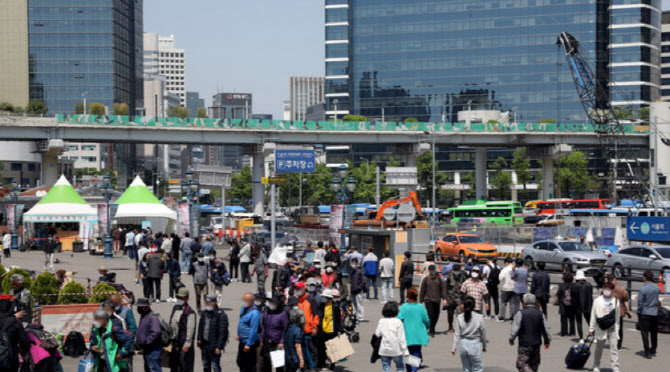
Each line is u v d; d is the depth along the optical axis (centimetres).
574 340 2316
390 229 3775
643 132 12575
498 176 16450
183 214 5866
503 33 18262
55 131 10062
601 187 16462
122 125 10244
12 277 1988
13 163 19038
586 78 11788
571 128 12194
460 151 18575
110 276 2594
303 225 8238
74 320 2106
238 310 2939
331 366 1834
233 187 16775
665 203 10062
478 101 18362
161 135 10525
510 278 2659
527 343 1596
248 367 1631
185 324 1606
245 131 10894
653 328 2055
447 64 18575
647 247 4028
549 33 18012
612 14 17962
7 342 1395
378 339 1638
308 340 1692
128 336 1515
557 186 15375
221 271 2859
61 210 5800
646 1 17925
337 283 2219
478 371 1582
